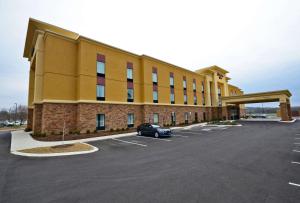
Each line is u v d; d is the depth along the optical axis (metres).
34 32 21.64
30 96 26.52
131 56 26.14
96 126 20.58
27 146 12.98
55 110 18.48
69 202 4.62
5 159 9.35
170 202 4.54
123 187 5.54
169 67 32.41
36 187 5.60
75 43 20.91
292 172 6.68
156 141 15.23
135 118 25.52
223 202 4.51
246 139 15.12
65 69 19.69
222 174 6.60
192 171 7.02
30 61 26.23
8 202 4.66
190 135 18.80
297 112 66.81
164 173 6.84
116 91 23.31
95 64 21.31
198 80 40.50
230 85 55.75
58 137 17.05
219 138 16.14
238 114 48.81
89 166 7.91
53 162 8.67
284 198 4.66
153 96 28.14
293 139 14.36
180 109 33.66
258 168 7.23
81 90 19.58
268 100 39.06
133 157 9.59
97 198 4.81
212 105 44.12
